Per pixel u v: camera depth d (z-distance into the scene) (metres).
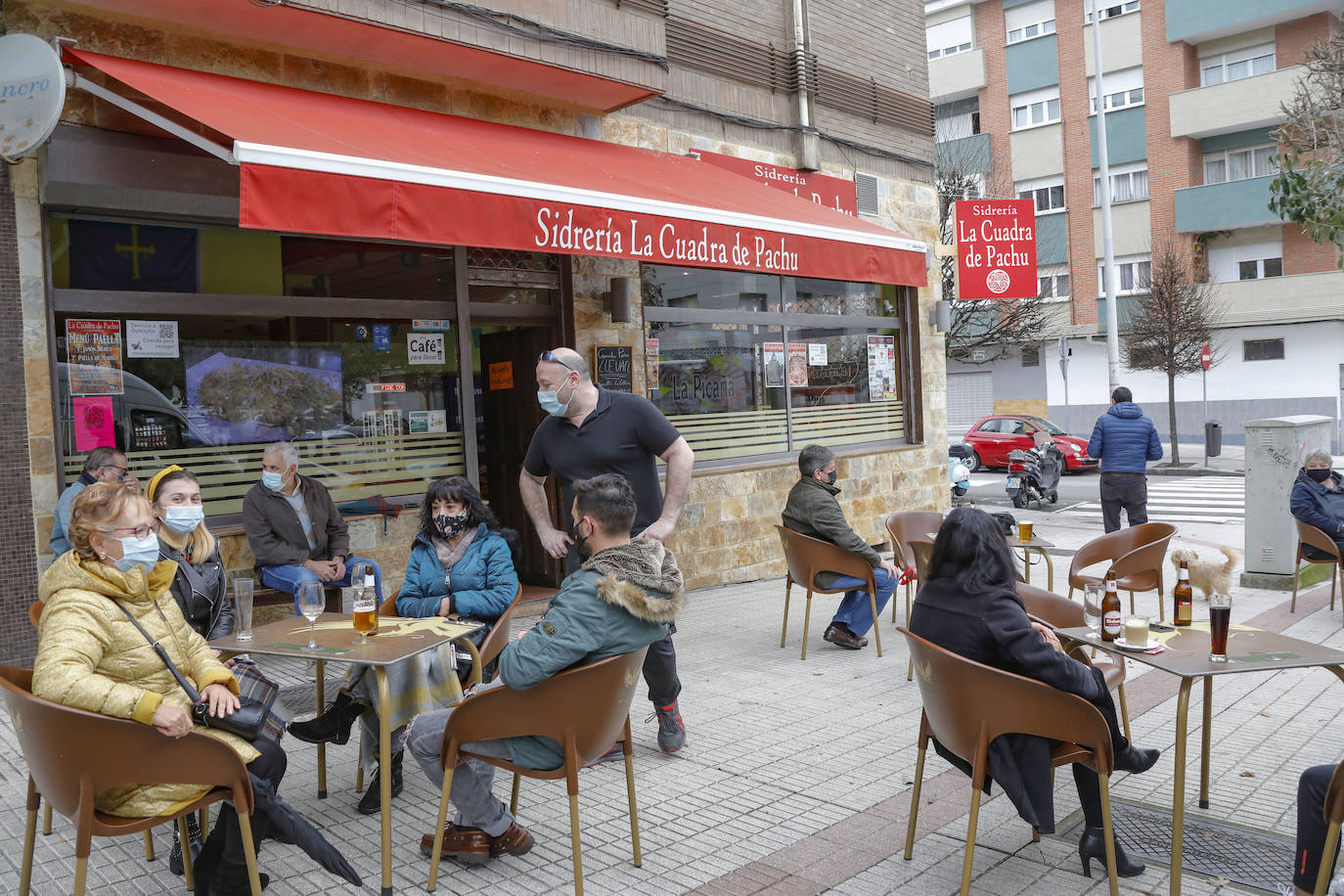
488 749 3.46
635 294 9.12
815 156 11.16
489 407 9.21
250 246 6.91
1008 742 3.28
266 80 6.94
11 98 5.48
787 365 10.98
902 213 12.62
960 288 12.15
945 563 3.52
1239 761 4.63
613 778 4.59
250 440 6.91
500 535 4.81
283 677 6.21
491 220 5.88
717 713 5.55
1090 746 3.20
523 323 8.50
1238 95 28.05
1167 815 4.02
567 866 3.67
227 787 3.05
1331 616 7.79
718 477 9.83
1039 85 31.98
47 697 2.81
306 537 6.51
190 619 3.98
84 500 3.04
